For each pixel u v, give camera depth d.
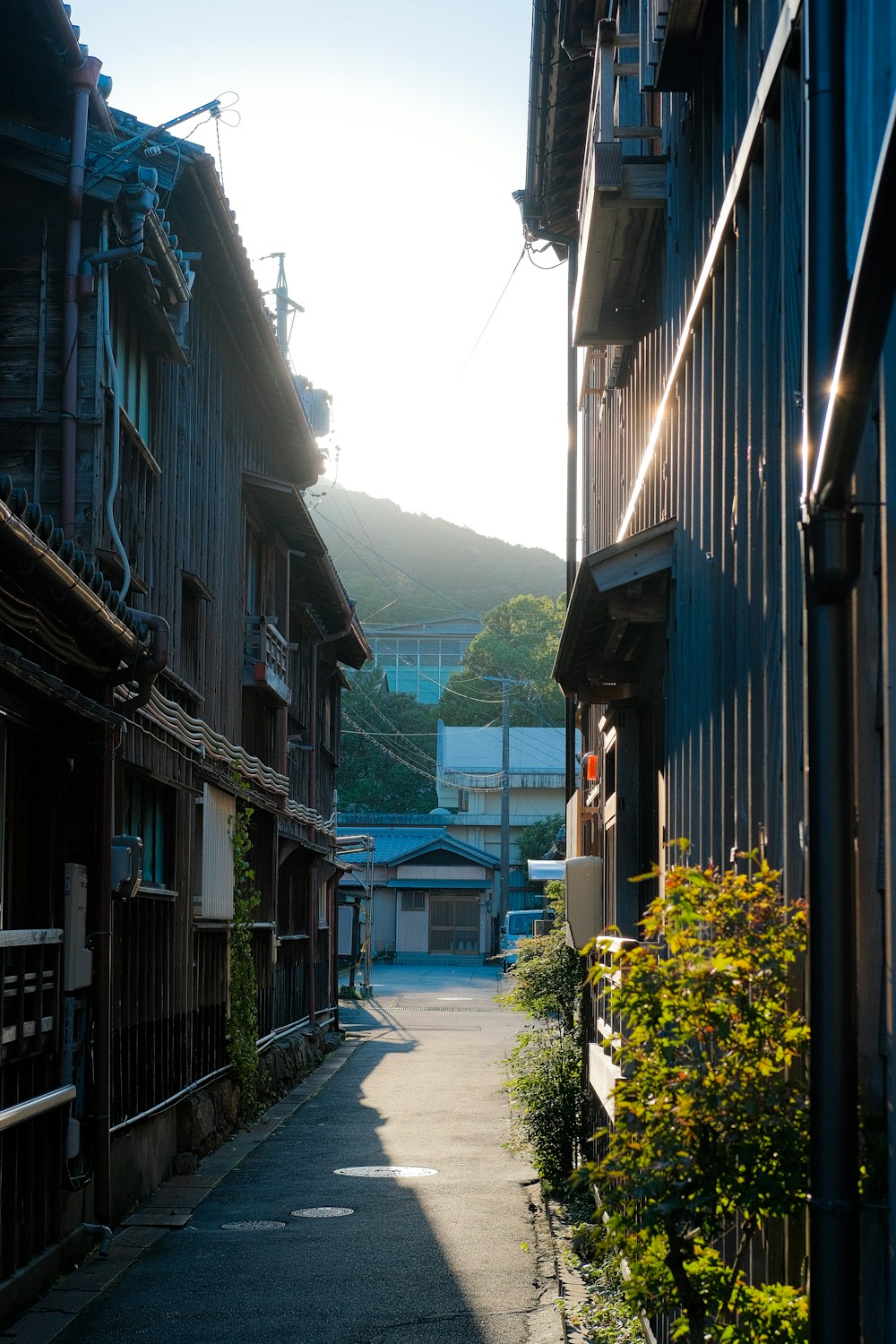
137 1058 10.04
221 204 11.09
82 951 8.27
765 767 4.26
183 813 11.56
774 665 4.21
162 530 10.74
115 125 9.99
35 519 6.16
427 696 91.94
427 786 74.69
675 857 6.37
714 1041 3.72
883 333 2.35
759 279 4.59
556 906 14.01
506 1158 12.37
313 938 21.34
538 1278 8.05
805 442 2.75
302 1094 16.95
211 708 12.81
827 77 2.75
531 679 76.88
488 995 37.34
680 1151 3.53
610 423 11.05
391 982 43.31
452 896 56.62
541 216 13.98
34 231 9.09
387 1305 7.44
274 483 14.59
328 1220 9.68
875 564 2.90
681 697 6.27
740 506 4.83
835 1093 2.61
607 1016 8.77
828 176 2.73
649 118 8.51
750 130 4.66
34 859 7.75
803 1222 3.53
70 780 8.65
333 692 24.77
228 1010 13.76
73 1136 8.13
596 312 8.97
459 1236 9.16
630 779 8.85
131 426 9.47
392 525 123.12
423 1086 17.81
